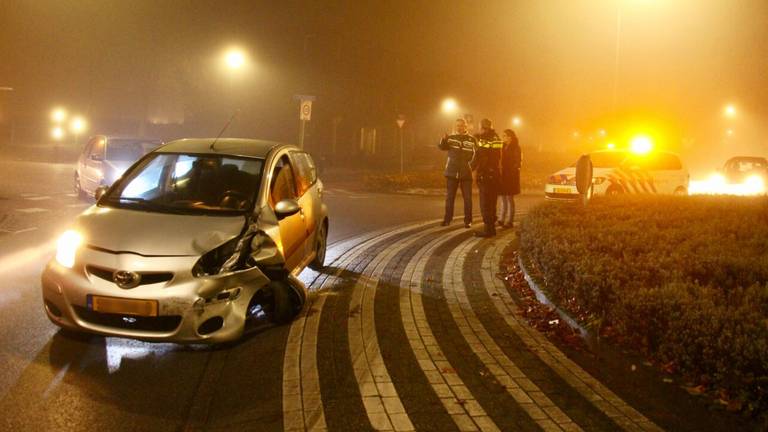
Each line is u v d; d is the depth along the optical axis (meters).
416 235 11.20
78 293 4.85
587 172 9.46
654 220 8.73
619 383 4.67
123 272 4.79
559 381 4.70
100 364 4.80
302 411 4.11
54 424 3.83
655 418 4.07
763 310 4.66
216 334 4.89
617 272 5.68
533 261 7.80
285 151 7.10
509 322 6.16
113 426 3.84
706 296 4.94
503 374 4.82
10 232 10.42
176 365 4.85
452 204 12.10
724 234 7.78
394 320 6.12
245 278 5.15
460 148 11.82
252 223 5.62
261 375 4.70
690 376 4.31
